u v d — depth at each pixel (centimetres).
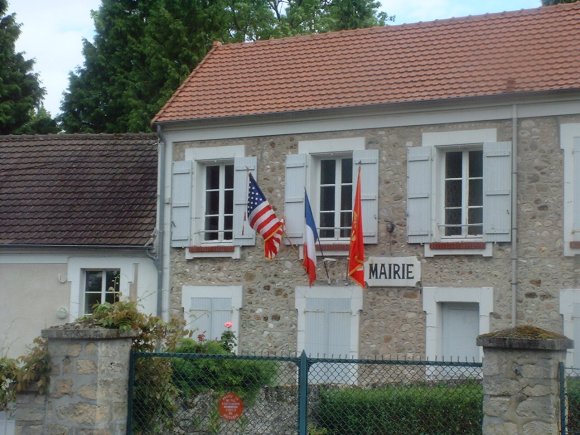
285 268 2017
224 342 1781
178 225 2123
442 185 1925
